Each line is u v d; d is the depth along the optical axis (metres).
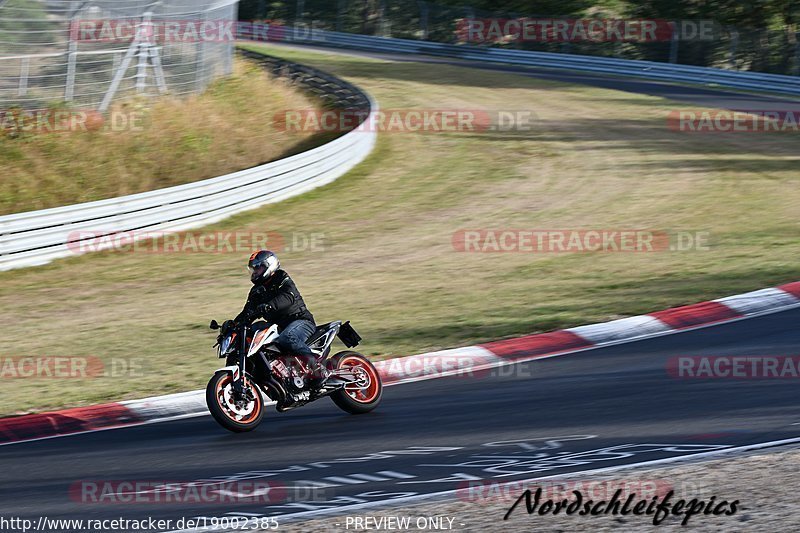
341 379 20.97
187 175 57.47
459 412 20.78
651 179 54.31
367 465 17.23
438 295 33.91
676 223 44.00
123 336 30.84
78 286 38.53
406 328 29.38
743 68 92.25
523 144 65.44
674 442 17.31
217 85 72.75
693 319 28.25
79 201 52.78
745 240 39.66
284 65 89.06
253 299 21.28
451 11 120.06
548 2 122.00
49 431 21.89
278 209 50.38
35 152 55.56
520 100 82.50
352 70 100.00
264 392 21.00
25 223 40.97
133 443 20.12
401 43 117.00
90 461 18.91
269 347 21.12
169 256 42.53
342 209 50.38
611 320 28.38
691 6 111.06
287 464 17.72
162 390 24.45
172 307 34.56
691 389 21.23
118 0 63.75
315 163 54.66
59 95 60.06
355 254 41.69
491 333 27.91
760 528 12.37
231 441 19.70
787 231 40.94
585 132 68.75
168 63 67.00
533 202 50.31
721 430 17.92
